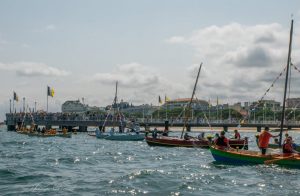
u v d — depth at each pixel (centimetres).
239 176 3148
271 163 3656
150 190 2542
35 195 2364
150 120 16775
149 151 5744
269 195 2422
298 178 3058
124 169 3622
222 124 15788
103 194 2416
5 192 2441
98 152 5497
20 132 12375
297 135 13850
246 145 5431
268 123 16188
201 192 2502
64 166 3819
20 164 3884
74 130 14088
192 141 6397
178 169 3578
